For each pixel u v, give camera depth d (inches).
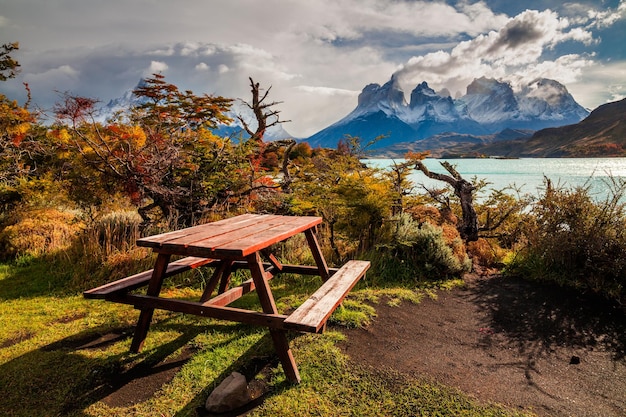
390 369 130.2
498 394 122.0
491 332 170.6
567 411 115.9
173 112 416.8
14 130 372.5
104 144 265.6
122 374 123.5
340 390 116.2
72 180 292.0
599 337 168.4
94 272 217.8
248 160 334.3
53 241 255.4
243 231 142.1
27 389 114.9
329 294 133.4
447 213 330.3
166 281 210.4
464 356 146.6
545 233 248.7
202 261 166.1
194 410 106.7
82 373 123.2
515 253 271.3
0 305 179.6
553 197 248.7
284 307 178.9
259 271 123.0
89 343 143.6
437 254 241.6
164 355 135.1
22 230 255.4
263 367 127.5
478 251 290.7
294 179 340.5
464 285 231.0
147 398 111.8
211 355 133.7
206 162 299.4
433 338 159.9
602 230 222.2
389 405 110.7
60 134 283.4
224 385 110.9
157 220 270.8
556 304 201.2
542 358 149.8
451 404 113.0
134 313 170.9
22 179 312.3
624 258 211.6
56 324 159.9
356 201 254.7
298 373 120.2
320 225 297.1
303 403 109.6
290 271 188.7
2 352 135.8
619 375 139.3
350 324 161.0
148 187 263.3
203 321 161.5
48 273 220.1
